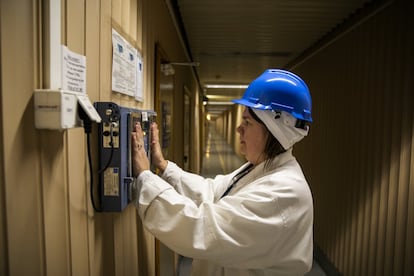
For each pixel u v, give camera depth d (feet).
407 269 5.80
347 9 7.69
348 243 8.07
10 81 1.48
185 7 7.97
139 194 2.70
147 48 4.55
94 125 2.45
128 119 2.64
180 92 9.86
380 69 6.61
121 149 2.49
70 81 1.95
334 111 9.11
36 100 1.62
